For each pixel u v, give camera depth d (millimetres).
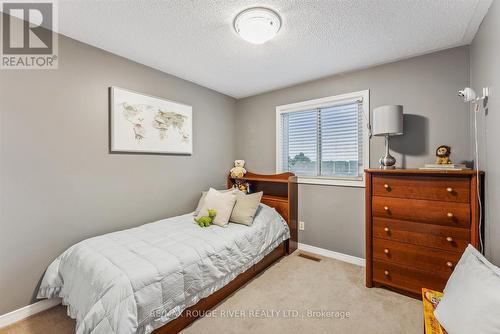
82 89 2027
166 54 2264
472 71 1948
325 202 2877
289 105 3176
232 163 3719
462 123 2051
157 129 2584
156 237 1968
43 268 1818
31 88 1760
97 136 2127
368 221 2117
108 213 2209
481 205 1671
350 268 2531
